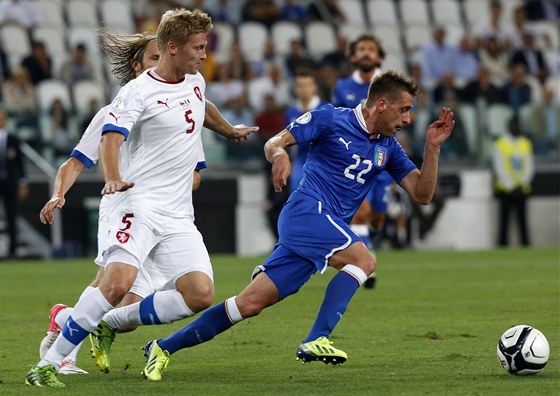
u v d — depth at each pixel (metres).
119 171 22.12
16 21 81.44
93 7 85.94
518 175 77.00
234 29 85.12
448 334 30.25
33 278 52.91
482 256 66.19
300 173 44.34
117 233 22.06
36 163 71.69
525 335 22.64
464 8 95.44
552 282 47.12
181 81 22.78
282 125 73.88
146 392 20.95
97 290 21.72
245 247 75.19
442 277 50.62
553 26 93.50
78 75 76.75
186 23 22.19
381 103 23.77
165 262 22.55
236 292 43.84
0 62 75.94
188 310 22.41
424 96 76.44
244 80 78.38
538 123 78.62
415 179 24.53
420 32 91.00
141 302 22.77
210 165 75.00
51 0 85.12
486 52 85.81
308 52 84.81
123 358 26.44
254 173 75.31
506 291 43.12
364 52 43.62
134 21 81.44
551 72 89.75
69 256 71.88
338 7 89.06
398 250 75.56
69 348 21.77
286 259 23.56
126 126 21.64
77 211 72.88
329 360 22.62
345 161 24.05
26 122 71.88
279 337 30.09
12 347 28.59
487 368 23.84
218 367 24.59
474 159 78.44
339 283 23.17
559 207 79.00
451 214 77.94
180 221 22.77
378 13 92.44
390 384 21.75
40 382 21.70
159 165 22.52
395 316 34.84
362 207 43.09
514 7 93.94
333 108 24.28
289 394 20.61
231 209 75.19
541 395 20.19
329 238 23.47
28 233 71.81
